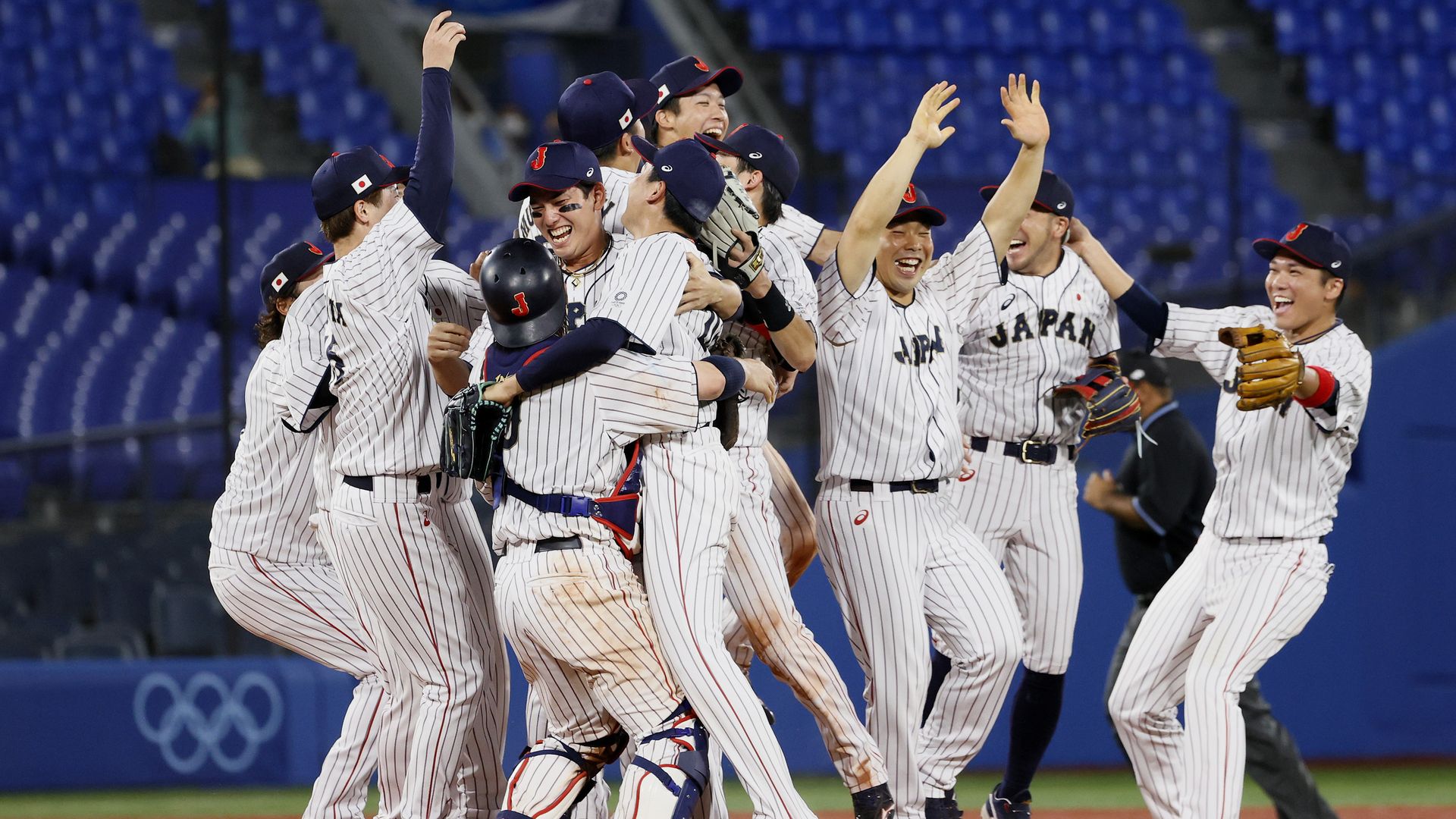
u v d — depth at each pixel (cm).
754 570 1795
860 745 1809
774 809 1602
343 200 1905
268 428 2008
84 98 5147
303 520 2048
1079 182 3791
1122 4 6169
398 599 1825
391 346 1781
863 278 1864
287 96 5300
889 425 1906
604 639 1567
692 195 1636
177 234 4350
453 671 1845
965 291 2031
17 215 4466
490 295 1576
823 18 5966
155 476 3419
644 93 1986
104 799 3147
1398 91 5900
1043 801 3000
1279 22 6050
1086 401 2181
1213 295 3547
